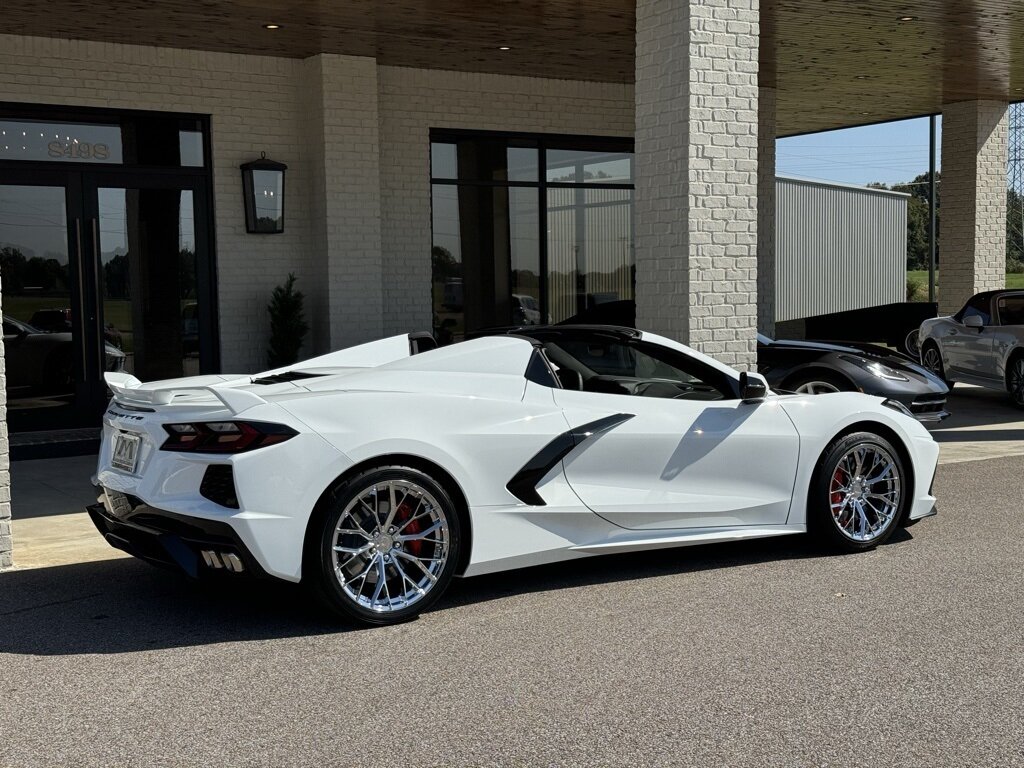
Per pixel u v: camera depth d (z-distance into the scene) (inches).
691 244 304.3
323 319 456.8
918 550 228.8
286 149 455.5
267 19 382.9
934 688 149.4
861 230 1219.9
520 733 135.5
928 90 577.6
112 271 422.6
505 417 192.9
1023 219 1352.1
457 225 499.8
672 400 212.5
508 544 192.7
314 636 175.6
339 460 174.2
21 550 236.4
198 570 173.6
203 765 127.3
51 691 152.0
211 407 174.7
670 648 167.5
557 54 454.0
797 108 629.3
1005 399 530.3
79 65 409.4
